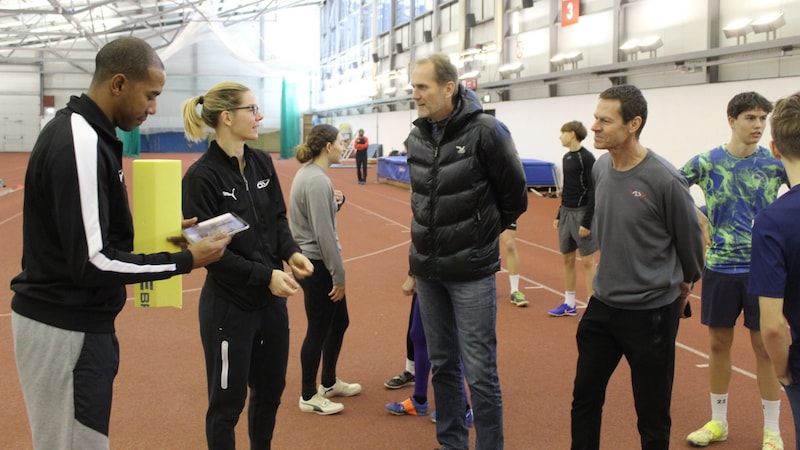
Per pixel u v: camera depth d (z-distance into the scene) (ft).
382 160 76.07
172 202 7.82
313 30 149.18
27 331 6.88
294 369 16.25
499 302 23.04
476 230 10.30
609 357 10.23
